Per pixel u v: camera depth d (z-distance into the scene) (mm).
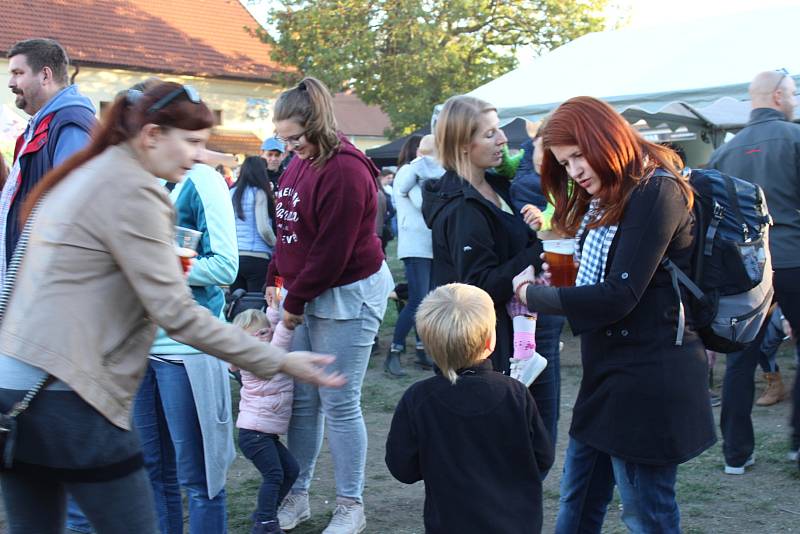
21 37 26469
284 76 29812
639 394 2713
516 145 11164
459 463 2713
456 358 2762
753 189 2893
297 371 2328
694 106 7965
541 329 3600
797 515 4035
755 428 5363
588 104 2688
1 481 2289
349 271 3668
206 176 3391
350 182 3512
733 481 4484
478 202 3301
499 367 3385
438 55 27328
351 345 3721
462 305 2758
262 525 3693
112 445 2170
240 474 4820
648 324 2713
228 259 3340
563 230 3061
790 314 4492
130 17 29266
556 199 3064
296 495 4031
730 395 4531
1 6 27078
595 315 2676
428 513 2773
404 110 28047
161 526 3574
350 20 28406
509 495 2709
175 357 3262
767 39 8133
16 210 3486
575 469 3102
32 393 2066
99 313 2129
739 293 2865
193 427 3336
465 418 2730
